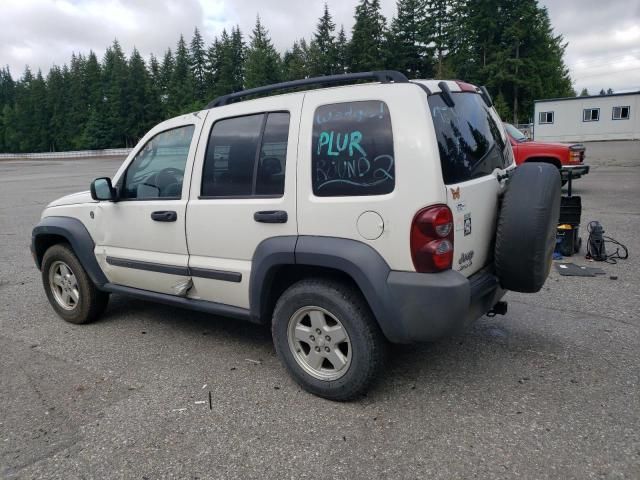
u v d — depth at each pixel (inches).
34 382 145.5
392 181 114.0
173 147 157.4
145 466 107.1
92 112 3331.7
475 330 171.0
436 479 100.0
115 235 172.6
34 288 242.7
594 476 99.0
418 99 113.5
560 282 219.5
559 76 2400.3
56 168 1525.6
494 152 144.3
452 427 116.9
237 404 130.3
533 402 126.0
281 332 134.6
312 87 149.1
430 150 110.6
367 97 119.4
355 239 119.0
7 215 493.0
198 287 152.3
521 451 107.2
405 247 113.0
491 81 1983.3
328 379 129.1
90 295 186.7
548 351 153.6
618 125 1443.2
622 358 146.9
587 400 125.6
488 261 136.9
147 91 3265.3
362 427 118.4
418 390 134.0
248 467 105.8
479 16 2033.7
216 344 169.0
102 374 149.5
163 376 147.0
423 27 2324.1
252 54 2837.1
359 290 124.1
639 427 113.8
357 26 2326.5
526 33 2007.9
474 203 124.1
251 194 136.9
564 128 1510.8
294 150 127.6
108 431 120.0
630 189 505.4
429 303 111.4
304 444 112.8
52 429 121.5
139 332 181.9
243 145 139.7
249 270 138.3
